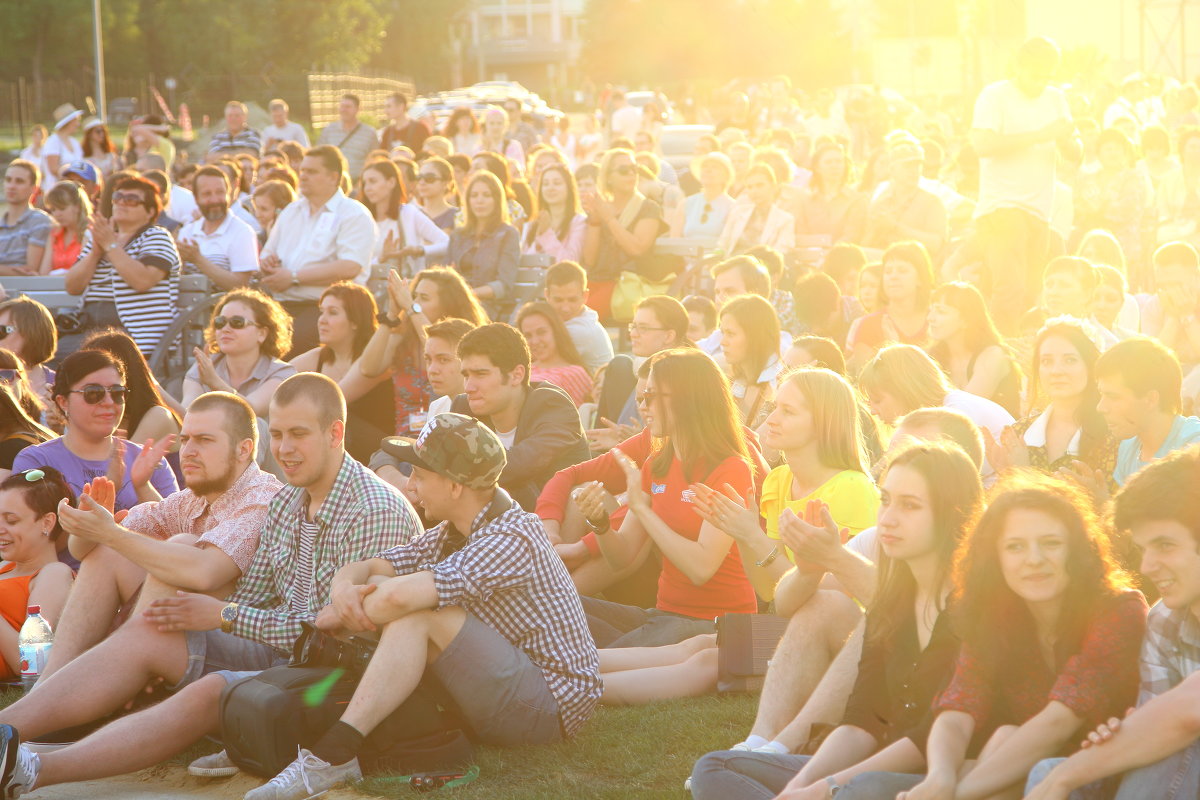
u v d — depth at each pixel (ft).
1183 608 11.85
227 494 17.72
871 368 20.54
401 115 68.23
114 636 16.38
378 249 40.29
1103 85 81.00
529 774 15.47
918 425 16.61
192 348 35.45
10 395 23.06
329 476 17.08
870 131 88.63
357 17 210.59
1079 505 12.32
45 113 161.89
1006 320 35.06
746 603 19.12
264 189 44.06
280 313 27.43
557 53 363.56
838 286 33.42
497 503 16.19
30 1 189.16
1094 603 12.16
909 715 13.14
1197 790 11.34
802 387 18.13
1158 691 11.89
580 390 27.12
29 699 15.97
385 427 27.86
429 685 15.70
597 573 20.34
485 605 16.01
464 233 38.06
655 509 19.01
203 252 37.32
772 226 41.24
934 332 24.91
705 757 13.60
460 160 49.39
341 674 15.76
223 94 171.32
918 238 40.81
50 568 19.81
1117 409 17.76
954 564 12.80
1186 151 45.19
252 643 16.98
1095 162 51.34
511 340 22.75
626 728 16.84
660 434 19.06
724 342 24.38
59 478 20.20
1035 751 11.95
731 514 17.03
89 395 21.03
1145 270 45.32
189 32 190.08
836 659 14.47
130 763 15.43
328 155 36.58
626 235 40.16
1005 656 12.46
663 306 26.20
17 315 27.50
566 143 90.43
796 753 14.29
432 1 257.96
